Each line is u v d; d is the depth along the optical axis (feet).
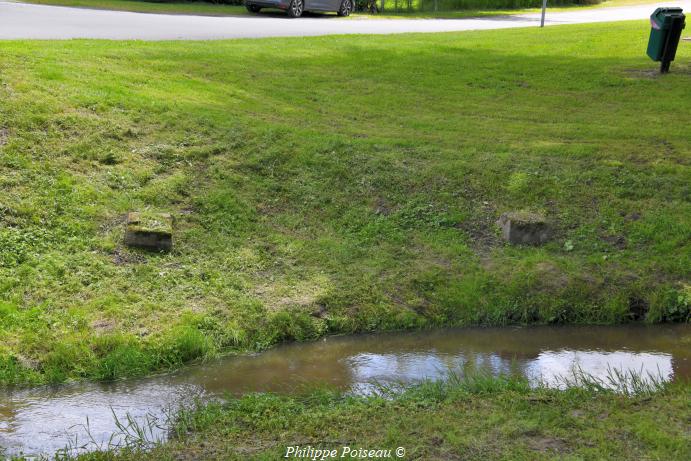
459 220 32.63
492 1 127.44
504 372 22.80
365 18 95.40
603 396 19.60
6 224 28.19
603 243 31.63
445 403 19.38
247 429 18.35
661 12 53.21
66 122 34.50
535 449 16.57
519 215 32.07
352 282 28.30
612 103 47.78
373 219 32.48
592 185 35.14
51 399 20.48
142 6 87.30
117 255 27.81
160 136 35.53
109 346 23.00
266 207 32.50
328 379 22.13
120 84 40.50
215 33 65.26
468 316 27.48
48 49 44.78
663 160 37.42
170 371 22.74
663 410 18.61
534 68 56.03
